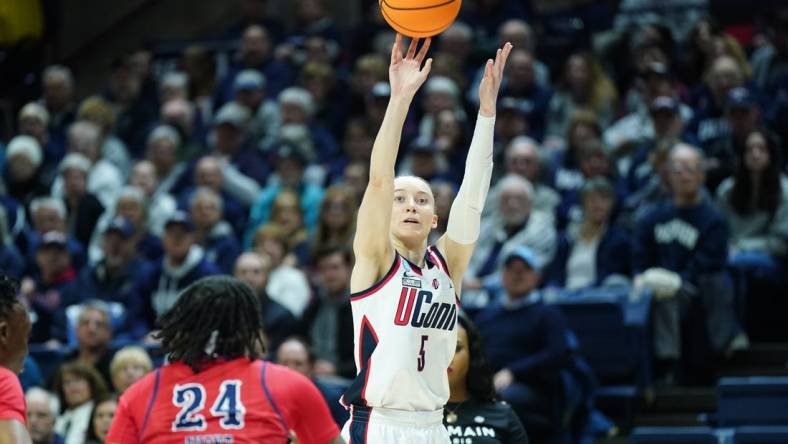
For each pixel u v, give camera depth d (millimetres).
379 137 7645
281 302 16625
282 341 15875
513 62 21250
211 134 23078
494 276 16734
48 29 27078
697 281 15781
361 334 7645
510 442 9703
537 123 20953
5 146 25359
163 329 7520
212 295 7480
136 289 17000
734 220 16984
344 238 17812
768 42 21547
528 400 13859
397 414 7617
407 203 7832
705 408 15398
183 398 7297
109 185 21266
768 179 16797
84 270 18031
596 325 15289
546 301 15305
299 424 7379
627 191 18203
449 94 20750
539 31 23719
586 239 16656
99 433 13250
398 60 7789
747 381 13898
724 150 18234
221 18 28297
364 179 19562
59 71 24281
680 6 24547
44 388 14688
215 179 20000
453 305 7809
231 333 7461
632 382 15383
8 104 25766
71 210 20641
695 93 20391
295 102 21562
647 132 19500
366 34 25203
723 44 20625
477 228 8070
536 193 18297
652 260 16266
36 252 18812
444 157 19688
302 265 18266
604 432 14852
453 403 9781
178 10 28156
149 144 21766
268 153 21969
